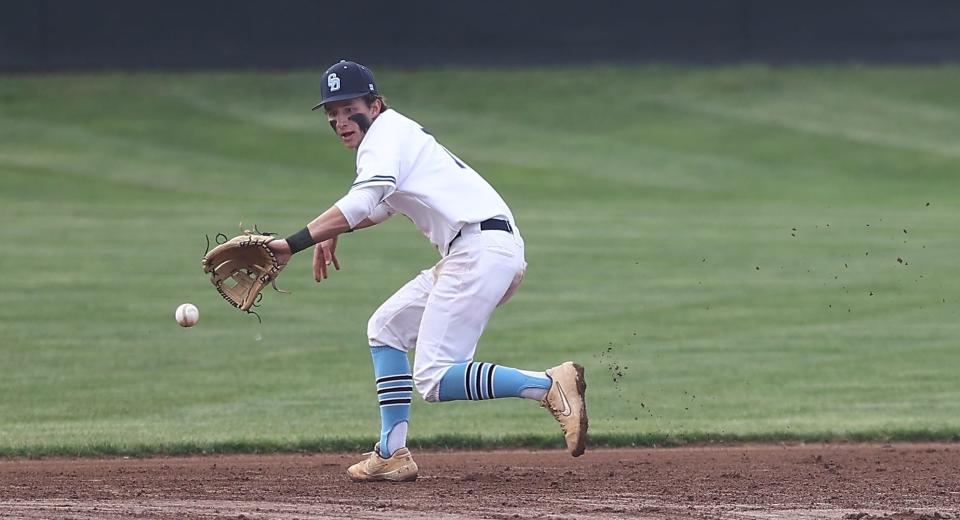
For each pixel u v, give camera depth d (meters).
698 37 111.44
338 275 54.91
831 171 88.81
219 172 85.88
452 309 19.77
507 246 19.88
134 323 44.56
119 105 99.88
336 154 91.69
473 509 18.86
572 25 111.00
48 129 94.06
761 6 110.94
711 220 71.69
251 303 19.44
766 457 25.75
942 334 43.09
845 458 25.50
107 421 30.48
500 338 42.50
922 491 20.98
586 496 20.22
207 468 24.45
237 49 108.12
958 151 93.19
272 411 31.88
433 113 100.31
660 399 33.56
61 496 20.42
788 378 36.38
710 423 30.08
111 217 69.75
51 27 105.56
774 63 111.62
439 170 19.84
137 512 18.59
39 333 42.62
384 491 20.73
